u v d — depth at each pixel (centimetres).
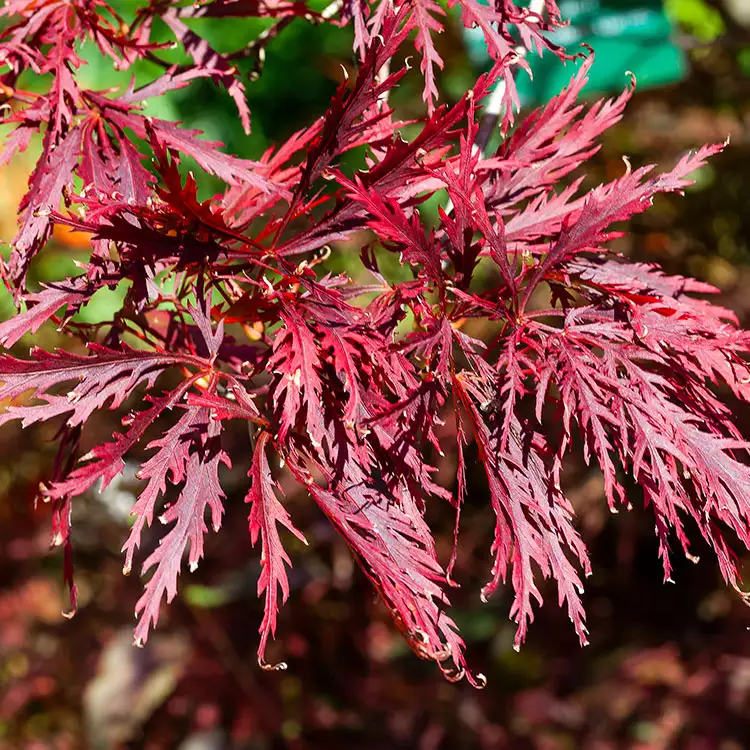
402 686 130
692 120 145
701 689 126
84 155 49
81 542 136
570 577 45
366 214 47
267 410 46
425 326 47
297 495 125
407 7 49
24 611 134
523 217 50
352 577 128
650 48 74
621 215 47
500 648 138
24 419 44
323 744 121
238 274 47
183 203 45
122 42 52
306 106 190
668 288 51
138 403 117
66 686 127
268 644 128
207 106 186
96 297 124
